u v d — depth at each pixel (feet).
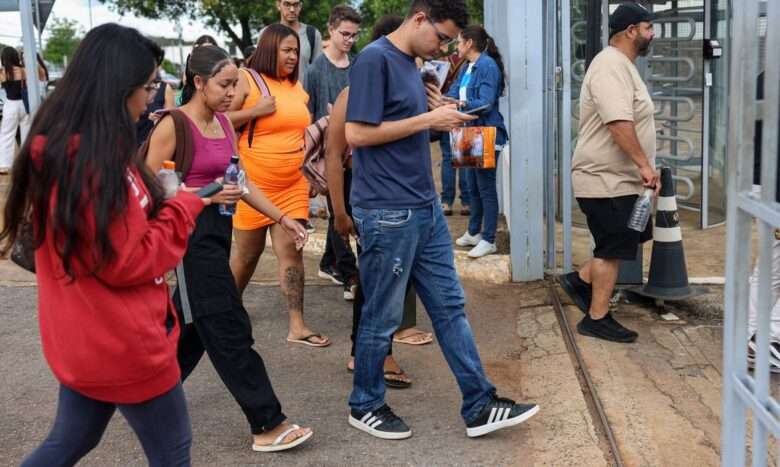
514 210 21.85
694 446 13.23
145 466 13.20
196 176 12.80
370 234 13.15
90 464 13.26
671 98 27.17
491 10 33.32
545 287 21.66
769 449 12.79
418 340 18.19
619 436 13.64
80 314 8.75
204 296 12.84
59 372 9.00
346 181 18.84
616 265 17.70
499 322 19.42
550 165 22.21
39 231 8.57
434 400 15.49
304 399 15.67
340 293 22.21
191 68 12.91
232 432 14.34
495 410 13.61
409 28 12.82
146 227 8.71
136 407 9.39
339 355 17.92
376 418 14.05
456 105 13.74
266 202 14.61
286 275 18.45
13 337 19.27
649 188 16.85
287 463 13.24
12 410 15.38
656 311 19.52
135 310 8.89
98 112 8.44
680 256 19.27
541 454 13.25
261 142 17.72
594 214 17.49
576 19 26.03
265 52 17.87
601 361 16.75
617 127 16.66
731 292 9.23
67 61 9.55
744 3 8.66
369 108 12.63
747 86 8.70
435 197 13.50
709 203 27.37
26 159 8.47
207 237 12.84
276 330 19.48
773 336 15.71
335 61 21.38
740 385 9.13
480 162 17.69
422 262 13.56
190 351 13.93
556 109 22.56
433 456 13.35
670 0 26.58
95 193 8.24
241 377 13.14
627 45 17.10
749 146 8.80
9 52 39.14
